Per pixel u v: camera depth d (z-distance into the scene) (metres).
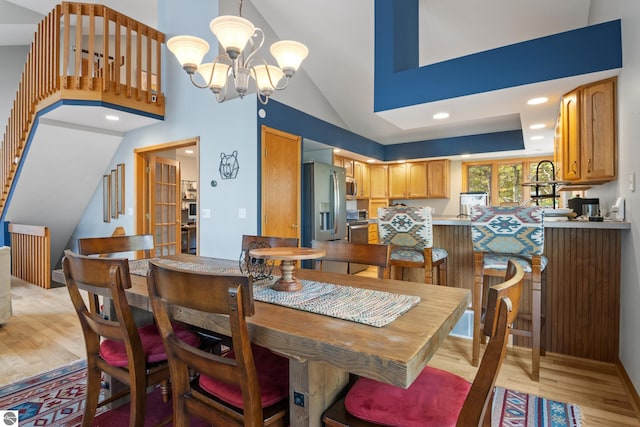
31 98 4.09
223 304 0.92
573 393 2.00
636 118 1.95
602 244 2.41
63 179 4.94
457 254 2.98
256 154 3.46
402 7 3.11
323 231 4.39
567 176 2.69
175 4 4.15
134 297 1.42
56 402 1.93
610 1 2.48
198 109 3.92
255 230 3.46
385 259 1.83
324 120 4.86
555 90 2.57
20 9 5.06
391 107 2.96
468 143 5.95
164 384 1.75
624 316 2.21
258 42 4.16
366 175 6.77
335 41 4.29
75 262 1.41
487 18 3.53
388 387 1.12
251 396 0.96
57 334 2.93
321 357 0.91
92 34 3.58
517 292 0.92
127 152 4.77
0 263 3.04
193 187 7.55
